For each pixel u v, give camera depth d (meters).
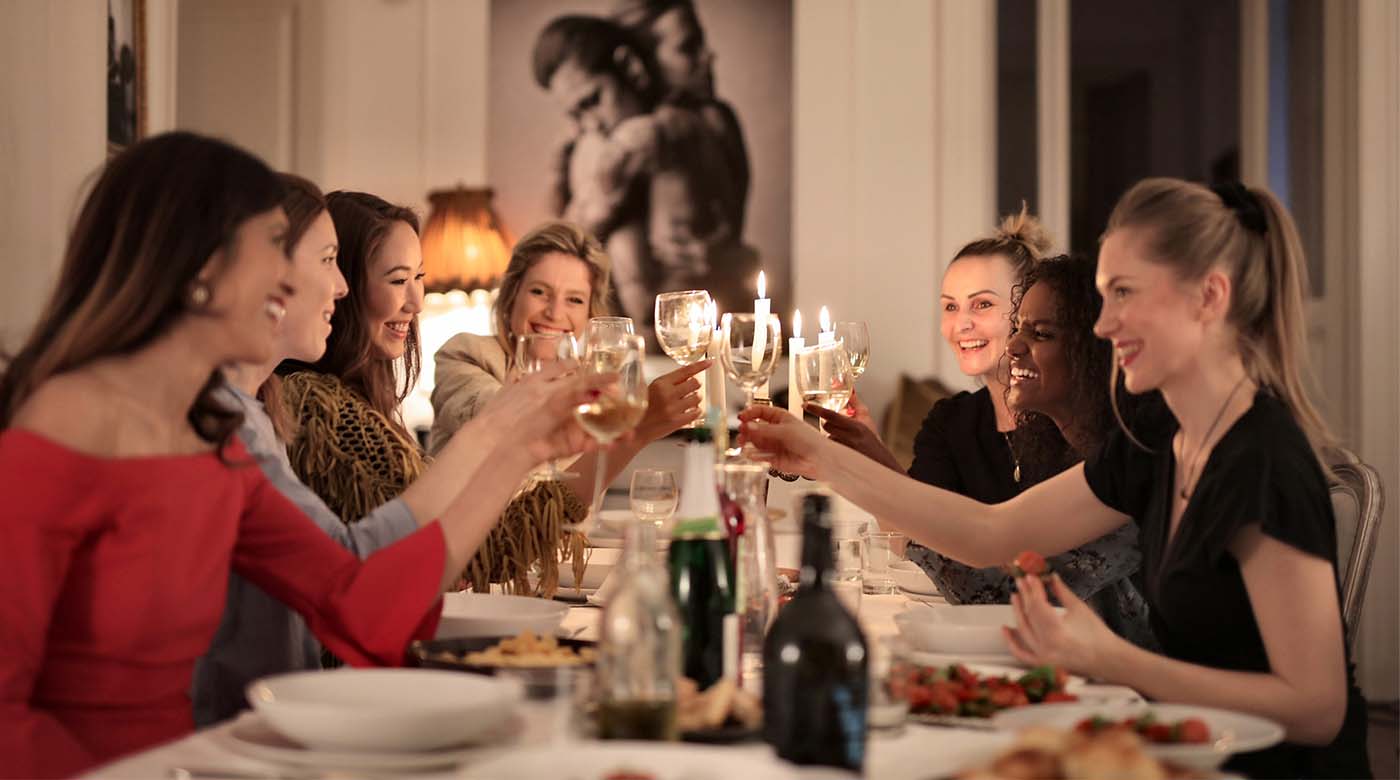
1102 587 2.42
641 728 1.33
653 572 1.37
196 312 1.61
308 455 2.40
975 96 6.31
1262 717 1.65
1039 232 3.50
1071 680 1.67
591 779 1.16
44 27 4.11
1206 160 6.68
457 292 6.00
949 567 2.57
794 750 1.26
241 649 2.03
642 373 1.84
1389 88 5.40
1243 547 1.72
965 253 3.40
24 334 3.72
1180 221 1.78
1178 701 1.66
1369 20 5.40
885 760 1.31
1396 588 5.36
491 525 1.91
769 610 1.83
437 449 3.55
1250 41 6.21
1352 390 5.48
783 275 6.36
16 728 1.44
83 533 1.54
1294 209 5.92
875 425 6.29
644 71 6.41
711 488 1.66
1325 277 5.65
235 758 1.31
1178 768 1.18
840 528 2.66
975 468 3.18
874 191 6.34
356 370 2.63
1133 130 6.77
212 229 1.60
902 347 6.32
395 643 1.80
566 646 1.77
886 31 6.33
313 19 6.50
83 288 1.61
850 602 1.98
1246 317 1.81
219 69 6.54
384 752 1.29
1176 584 1.80
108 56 4.50
